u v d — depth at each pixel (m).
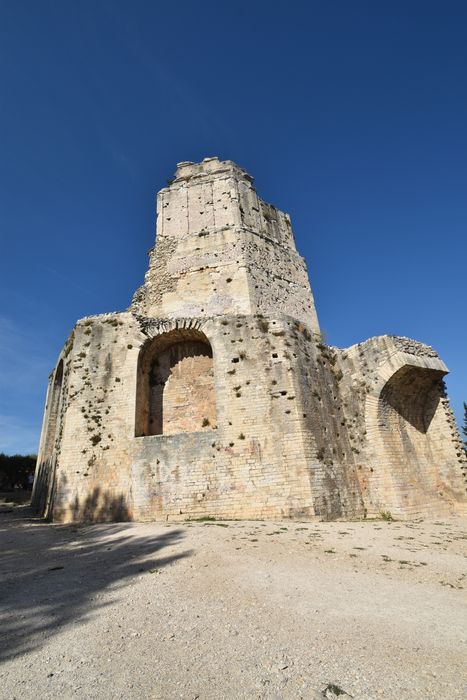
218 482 16.58
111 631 5.67
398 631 5.49
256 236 27.03
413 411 20.34
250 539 11.59
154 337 20.23
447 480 19.17
